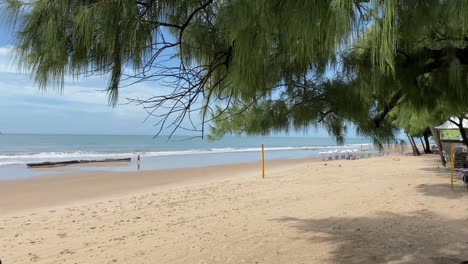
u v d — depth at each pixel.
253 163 28.42
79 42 1.69
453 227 6.80
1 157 34.22
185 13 2.00
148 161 30.50
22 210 10.82
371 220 7.53
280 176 17.42
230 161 30.75
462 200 9.40
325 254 5.54
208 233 7.05
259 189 12.97
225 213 8.90
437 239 6.10
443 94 3.18
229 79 2.29
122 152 44.75
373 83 2.70
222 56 2.25
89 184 16.53
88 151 47.12
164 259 5.70
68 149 52.34
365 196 10.39
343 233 6.62
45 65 1.75
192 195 12.21
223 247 6.11
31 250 6.48
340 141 3.81
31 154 39.41
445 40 2.64
